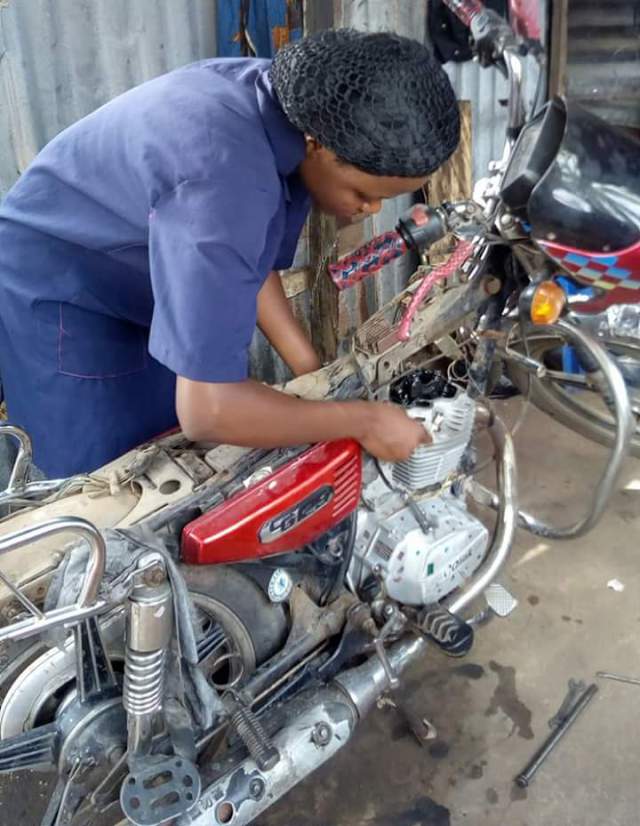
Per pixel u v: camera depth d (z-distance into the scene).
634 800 1.66
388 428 1.34
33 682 1.26
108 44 2.23
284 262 1.45
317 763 1.39
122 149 1.21
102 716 1.26
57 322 1.48
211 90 1.17
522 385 2.07
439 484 1.64
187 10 2.38
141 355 1.61
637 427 2.08
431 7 3.12
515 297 1.57
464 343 1.62
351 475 1.41
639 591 2.19
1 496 1.41
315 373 1.50
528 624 2.11
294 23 2.54
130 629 1.14
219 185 1.06
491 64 1.54
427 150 1.05
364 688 1.47
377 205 1.22
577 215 1.29
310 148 1.14
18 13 2.01
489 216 1.46
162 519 1.29
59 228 1.37
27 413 1.62
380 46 1.05
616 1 3.75
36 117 2.14
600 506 1.67
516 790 1.69
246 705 1.39
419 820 1.65
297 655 1.49
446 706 1.89
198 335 1.06
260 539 1.32
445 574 1.62
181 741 1.28
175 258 1.06
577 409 2.28
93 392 1.56
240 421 1.14
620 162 1.31
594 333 1.78
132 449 1.62
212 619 1.44
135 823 1.18
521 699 1.90
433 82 1.05
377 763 1.77
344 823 1.65
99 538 1.03
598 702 1.88
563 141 1.29
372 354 1.49
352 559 1.61
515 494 1.79
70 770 1.27
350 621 1.53
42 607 1.19
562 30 3.64
